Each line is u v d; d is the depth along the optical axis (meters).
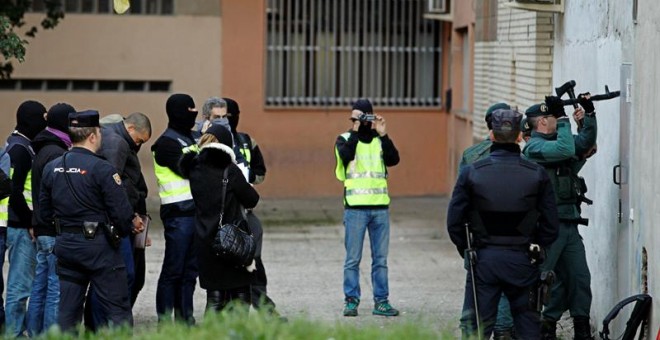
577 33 33.22
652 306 24.55
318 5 65.94
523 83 39.62
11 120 63.66
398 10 66.31
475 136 51.38
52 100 64.00
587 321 28.16
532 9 34.88
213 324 20.47
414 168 67.00
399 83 66.62
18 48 44.12
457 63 62.94
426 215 59.34
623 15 27.58
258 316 20.28
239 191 27.19
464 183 23.92
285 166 66.19
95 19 64.06
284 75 65.88
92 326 28.45
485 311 23.77
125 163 29.08
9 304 28.55
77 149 25.92
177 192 29.97
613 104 28.70
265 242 49.59
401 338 19.98
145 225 30.17
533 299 23.88
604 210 29.78
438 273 41.38
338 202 64.88
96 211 25.69
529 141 27.59
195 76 65.00
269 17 65.56
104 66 64.25
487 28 48.25
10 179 27.28
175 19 64.69
